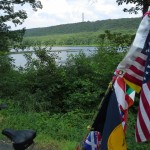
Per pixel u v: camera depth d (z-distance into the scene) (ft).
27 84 53.26
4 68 57.11
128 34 51.34
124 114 13.02
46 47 55.77
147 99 12.12
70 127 33.58
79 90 50.31
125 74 13.06
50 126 32.04
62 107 51.03
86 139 13.73
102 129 13.57
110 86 13.28
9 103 42.45
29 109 41.47
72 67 52.80
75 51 60.85
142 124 12.14
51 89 51.88
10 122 32.48
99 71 49.52
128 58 12.91
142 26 12.75
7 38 70.90
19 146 13.05
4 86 51.70
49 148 25.30
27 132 13.34
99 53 52.21
